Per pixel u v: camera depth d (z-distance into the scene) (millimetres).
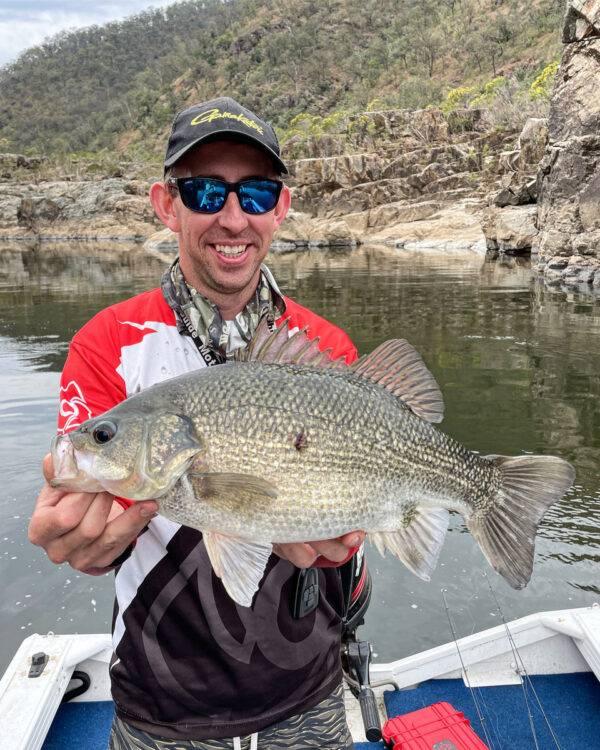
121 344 779
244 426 687
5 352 4406
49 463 633
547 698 1214
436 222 13742
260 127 766
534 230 9984
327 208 16453
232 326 812
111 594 1666
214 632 745
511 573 813
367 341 4379
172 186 797
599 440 2506
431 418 827
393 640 1469
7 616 1578
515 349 4035
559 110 7543
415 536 785
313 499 707
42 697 1080
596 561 1723
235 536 680
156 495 665
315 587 783
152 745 753
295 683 781
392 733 1092
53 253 15812
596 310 5305
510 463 847
